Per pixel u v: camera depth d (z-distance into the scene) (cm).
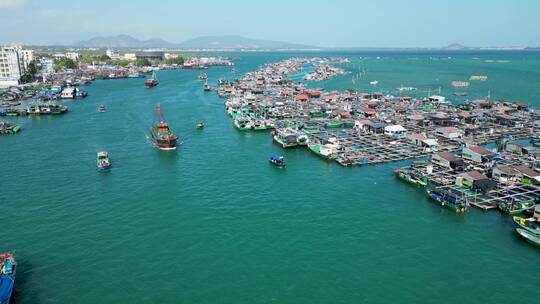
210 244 7050
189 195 9306
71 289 5809
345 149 12988
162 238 7250
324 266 6391
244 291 5769
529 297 5688
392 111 18975
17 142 14412
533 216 7881
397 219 8100
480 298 5659
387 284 5950
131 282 5975
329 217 8150
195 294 5706
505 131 15300
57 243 7075
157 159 12244
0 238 7244
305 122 17325
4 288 5494
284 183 10144
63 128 16725
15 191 9550
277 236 7331
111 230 7562
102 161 11425
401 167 11031
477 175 9612
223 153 12988
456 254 6794
